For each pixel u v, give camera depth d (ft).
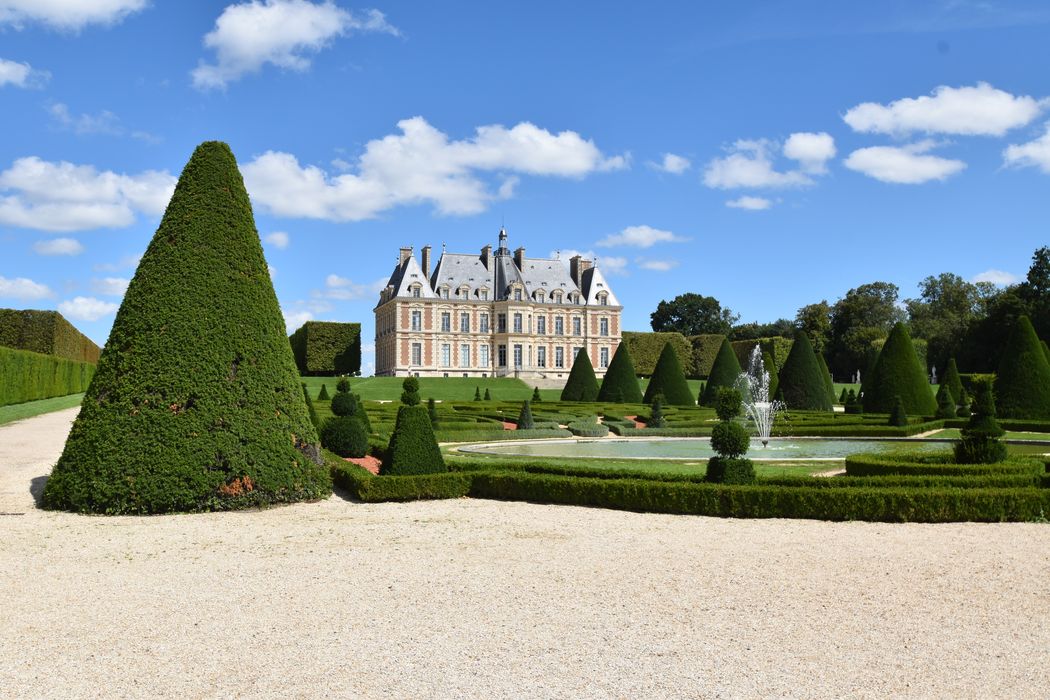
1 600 27.78
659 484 46.80
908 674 21.42
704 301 421.18
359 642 23.67
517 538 38.60
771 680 21.02
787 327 394.52
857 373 316.19
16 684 20.57
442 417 114.52
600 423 123.75
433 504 49.08
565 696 20.03
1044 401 112.68
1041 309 231.71
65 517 43.24
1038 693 20.22
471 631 24.66
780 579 30.76
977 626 25.21
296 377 51.88
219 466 45.80
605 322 335.67
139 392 45.55
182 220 49.08
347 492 52.90
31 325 171.32
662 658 22.50
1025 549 36.09
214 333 47.47
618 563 33.35
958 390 164.55
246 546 36.55
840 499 43.91
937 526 41.93
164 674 21.27
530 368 322.55
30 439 85.20
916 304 342.64
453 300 317.42
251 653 22.76
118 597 28.19
